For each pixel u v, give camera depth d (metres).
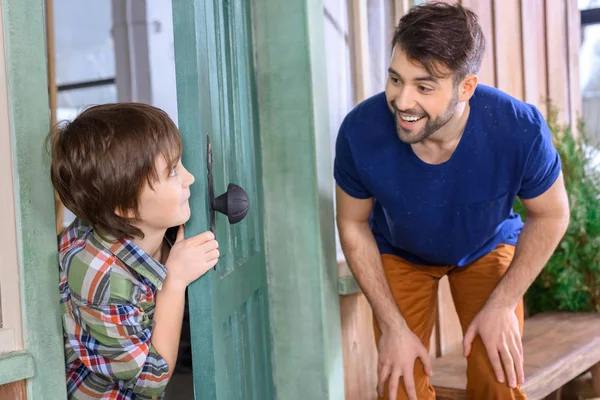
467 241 2.05
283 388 2.17
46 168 1.38
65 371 1.47
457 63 1.64
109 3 5.94
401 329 2.00
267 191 2.13
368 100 1.98
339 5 2.39
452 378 2.40
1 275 1.32
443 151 1.88
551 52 4.06
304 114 2.07
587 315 3.26
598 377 3.07
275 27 2.08
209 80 1.63
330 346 2.15
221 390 1.60
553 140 3.58
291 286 2.13
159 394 1.51
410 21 1.68
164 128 1.42
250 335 1.95
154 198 1.41
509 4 3.54
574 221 3.30
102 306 1.39
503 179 1.92
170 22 5.87
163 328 1.47
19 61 1.33
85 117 1.41
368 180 1.94
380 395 2.04
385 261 2.20
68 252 1.44
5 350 1.32
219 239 1.67
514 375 1.97
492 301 2.00
